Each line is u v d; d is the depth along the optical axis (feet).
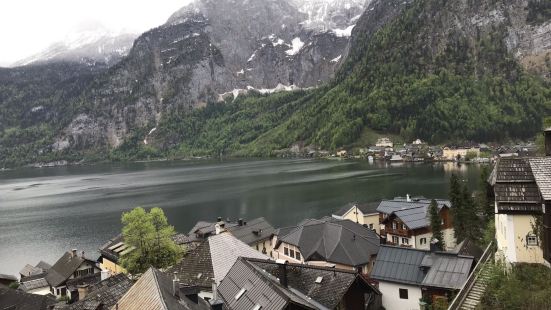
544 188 117.29
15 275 372.79
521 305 107.24
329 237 273.75
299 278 156.15
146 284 113.80
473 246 204.54
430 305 144.05
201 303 128.77
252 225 382.42
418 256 172.35
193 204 624.59
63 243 459.73
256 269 144.15
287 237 292.81
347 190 650.02
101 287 195.42
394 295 169.17
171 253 272.10
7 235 508.53
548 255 114.93
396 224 333.01
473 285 125.18
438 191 590.14
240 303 131.34
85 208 655.35
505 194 123.95
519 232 121.70
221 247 197.57
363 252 254.68
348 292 147.43
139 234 266.98
